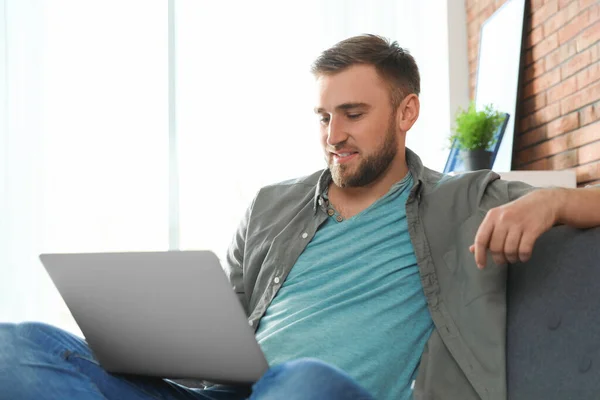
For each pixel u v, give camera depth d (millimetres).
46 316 3938
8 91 3988
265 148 4090
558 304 1132
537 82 3082
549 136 2969
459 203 1429
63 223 4000
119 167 4047
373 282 1395
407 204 1460
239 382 1071
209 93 4098
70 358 1127
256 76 4102
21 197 3969
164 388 1202
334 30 4086
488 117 3006
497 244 1139
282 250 1528
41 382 1044
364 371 1308
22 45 4008
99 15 4066
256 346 1009
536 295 1187
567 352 1078
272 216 1624
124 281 1072
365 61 1541
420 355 1340
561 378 1069
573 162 2770
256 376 1039
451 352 1257
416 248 1398
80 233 4008
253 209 1665
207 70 4102
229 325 1017
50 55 4027
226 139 4094
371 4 4086
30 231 3965
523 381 1143
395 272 1408
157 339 1096
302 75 4102
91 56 4055
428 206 1449
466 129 2988
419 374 1274
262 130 4098
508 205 1164
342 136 1518
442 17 3949
